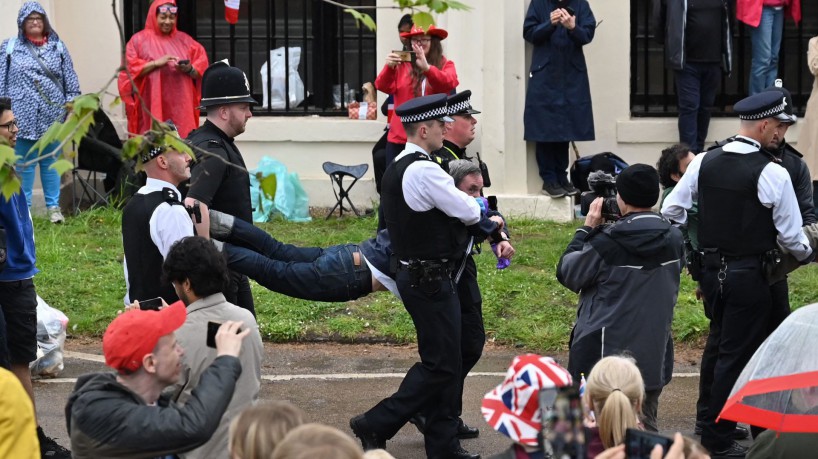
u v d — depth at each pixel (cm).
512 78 3128
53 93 3023
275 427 942
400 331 2369
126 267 1561
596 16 3303
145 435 1072
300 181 3312
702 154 1786
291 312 2434
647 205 1570
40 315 2114
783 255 1716
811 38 3300
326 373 2189
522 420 994
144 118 3027
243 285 1819
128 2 3375
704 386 1841
